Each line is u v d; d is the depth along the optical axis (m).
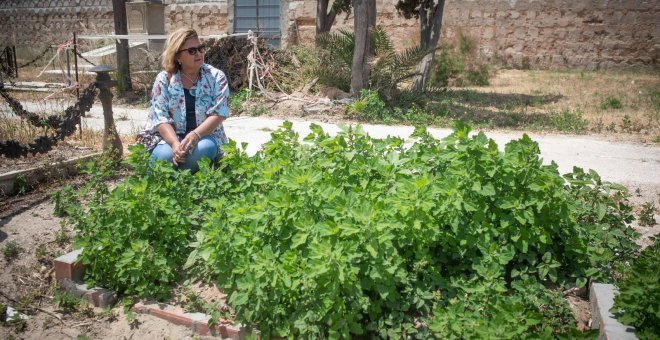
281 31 22.34
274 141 4.50
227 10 22.89
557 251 3.79
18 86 13.86
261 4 22.55
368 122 10.81
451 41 21.12
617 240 3.81
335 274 3.03
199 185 4.29
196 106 4.89
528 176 3.55
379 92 12.34
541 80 18.30
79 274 4.13
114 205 3.92
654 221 4.75
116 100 13.33
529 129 10.30
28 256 4.38
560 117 10.61
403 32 21.52
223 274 3.57
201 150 4.71
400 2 14.95
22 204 5.21
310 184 3.53
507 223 3.53
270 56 13.62
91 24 24.44
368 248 3.08
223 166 4.44
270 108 11.81
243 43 13.79
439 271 3.62
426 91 14.49
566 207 3.58
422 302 3.33
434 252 3.72
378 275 3.11
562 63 21.11
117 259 3.91
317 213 3.53
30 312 3.91
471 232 3.52
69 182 5.80
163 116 4.84
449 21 21.80
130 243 3.92
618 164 7.36
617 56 20.56
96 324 3.75
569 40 20.91
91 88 6.25
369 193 3.68
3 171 5.72
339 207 3.28
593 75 19.30
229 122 10.43
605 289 3.40
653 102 13.20
